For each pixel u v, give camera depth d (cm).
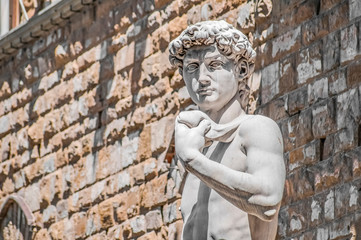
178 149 1786
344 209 2388
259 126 1791
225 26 1848
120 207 3225
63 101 3528
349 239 2361
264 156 1773
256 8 2745
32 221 3588
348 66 2450
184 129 1800
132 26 3256
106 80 3344
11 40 3750
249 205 1758
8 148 3769
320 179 2459
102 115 3347
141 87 3195
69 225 3431
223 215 1792
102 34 3378
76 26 3500
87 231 3353
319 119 2494
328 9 2531
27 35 3684
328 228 2417
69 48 3516
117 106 3281
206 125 1803
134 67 3228
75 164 3438
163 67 3116
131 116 3219
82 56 3456
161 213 3070
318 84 2517
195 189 1839
